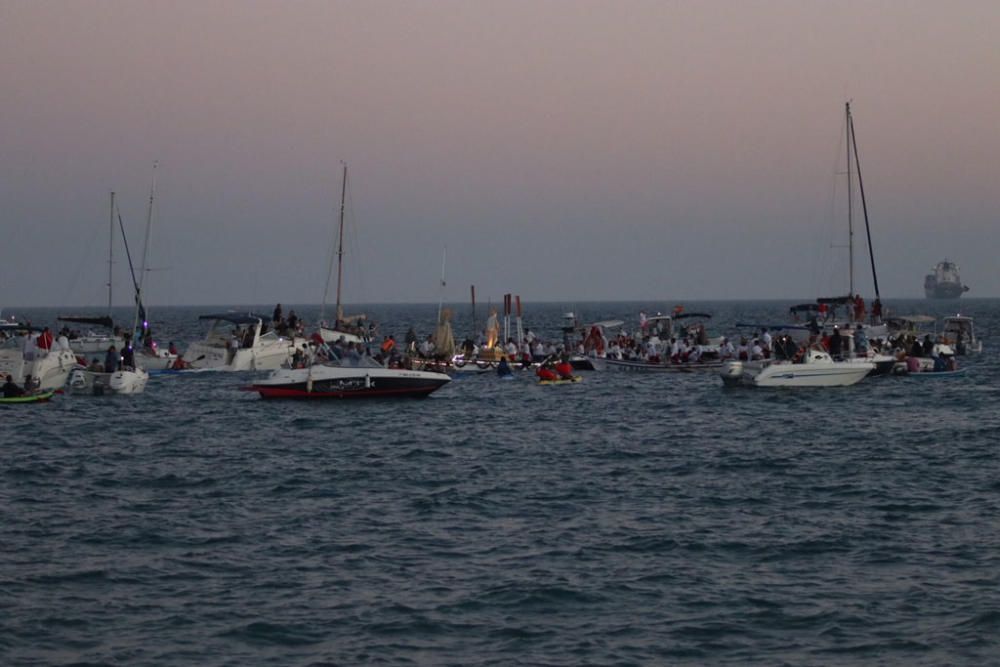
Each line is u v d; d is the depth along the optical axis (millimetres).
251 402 75250
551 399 77875
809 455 51125
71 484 44438
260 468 48344
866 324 116688
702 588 29719
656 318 112625
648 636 26312
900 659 24844
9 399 72938
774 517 37906
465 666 24547
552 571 31203
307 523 37156
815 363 81250
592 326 107875
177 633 26406
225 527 36531
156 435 59344
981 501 40125
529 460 50656
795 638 26141
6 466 48438
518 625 27016
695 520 37469
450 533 35656
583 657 25062
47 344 81312
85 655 25047
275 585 30016
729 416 67000
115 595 29141
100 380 79062
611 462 49906
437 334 99125
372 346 147500
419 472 47312
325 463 49812
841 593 29234
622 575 30875
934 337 123188
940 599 28609
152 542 34500
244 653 25266
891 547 33688
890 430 59719
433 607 28234
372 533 35688
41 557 32656
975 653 25094
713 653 25312
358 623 27109
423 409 71750
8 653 25094
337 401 75625
